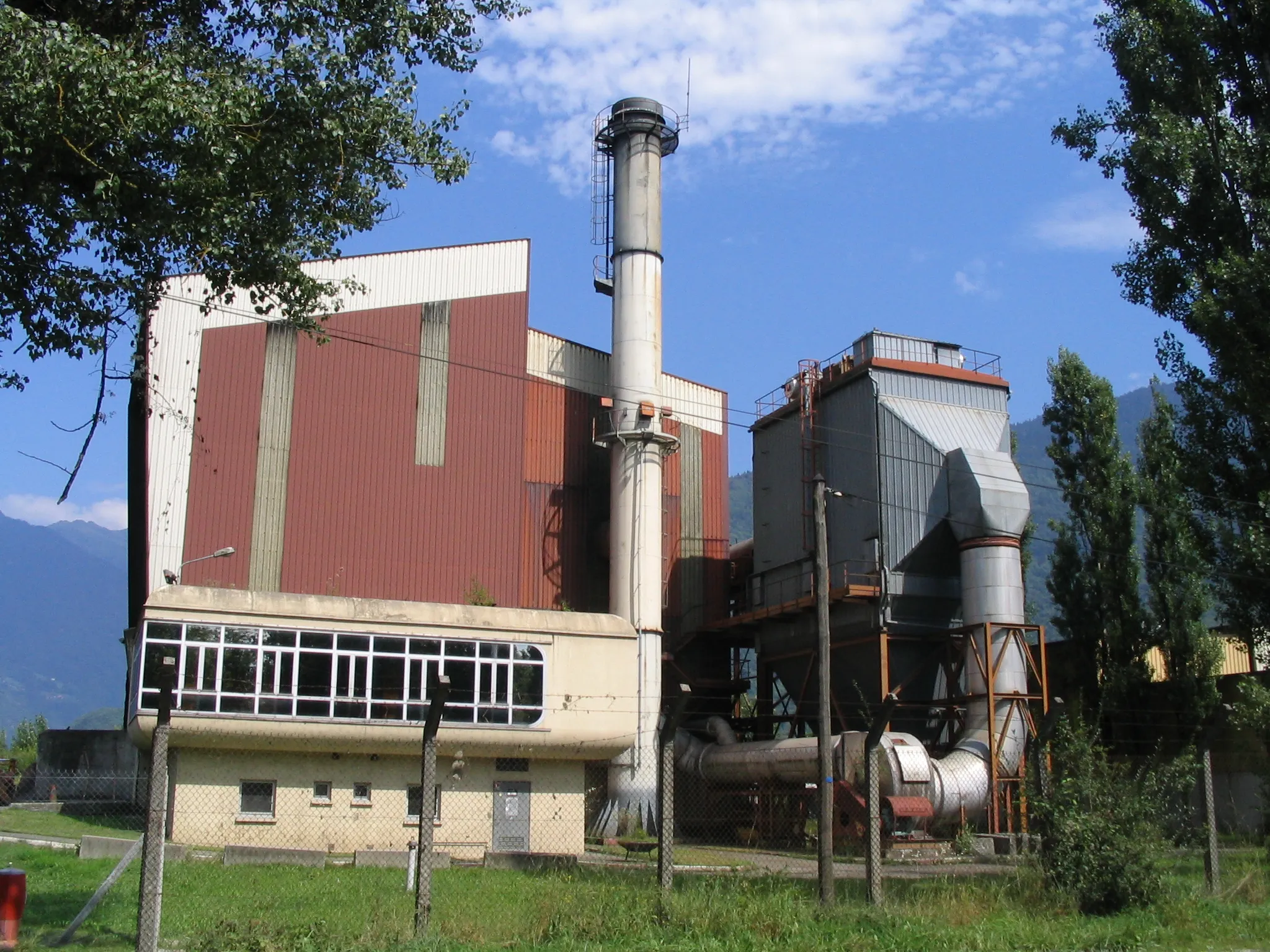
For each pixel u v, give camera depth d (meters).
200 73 17.12
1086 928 16.70
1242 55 30.91
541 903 16.19
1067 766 20.23
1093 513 48.62
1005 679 41.97
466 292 50.03
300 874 23.81
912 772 38.12
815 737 43.38
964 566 43.91
